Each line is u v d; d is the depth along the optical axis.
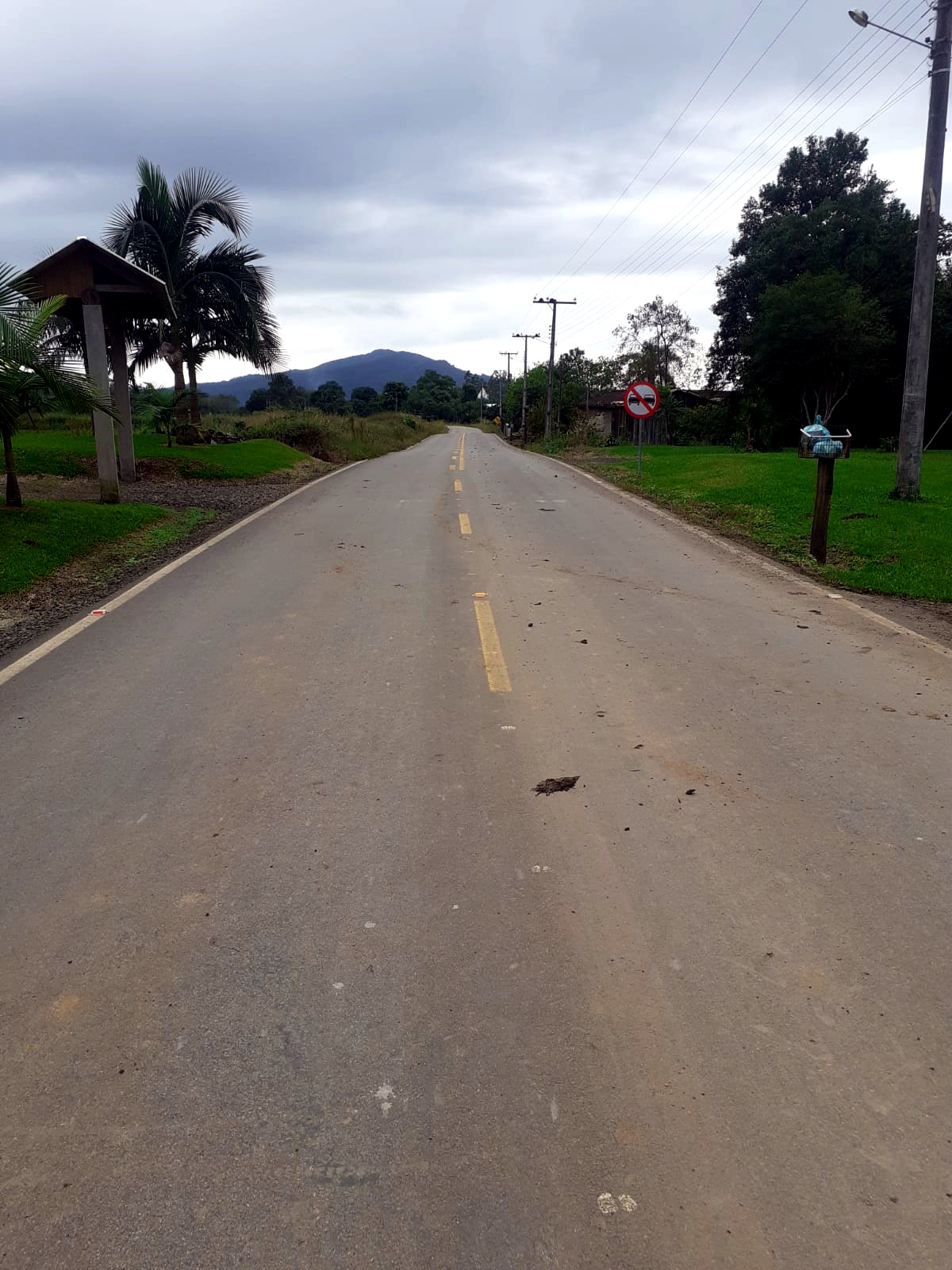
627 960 3.16
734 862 3.80
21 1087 2.61
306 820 4.18
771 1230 2.15
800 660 6.68
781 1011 2.89
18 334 10.69
